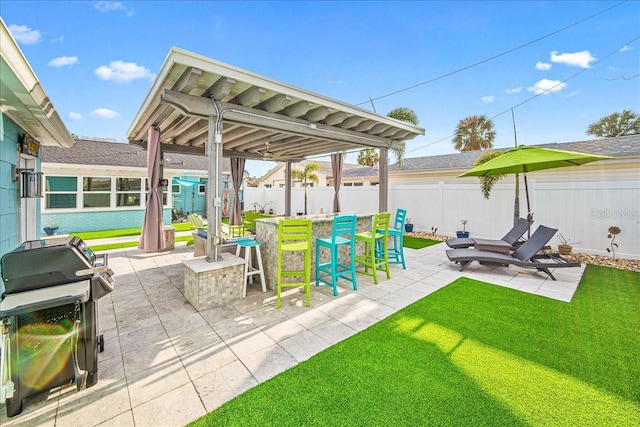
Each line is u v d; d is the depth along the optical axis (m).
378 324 3.37
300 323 3.39
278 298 3.84
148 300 4.09
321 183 21.16
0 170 3.31
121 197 11.30
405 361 2.62
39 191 4.54
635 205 6.16
